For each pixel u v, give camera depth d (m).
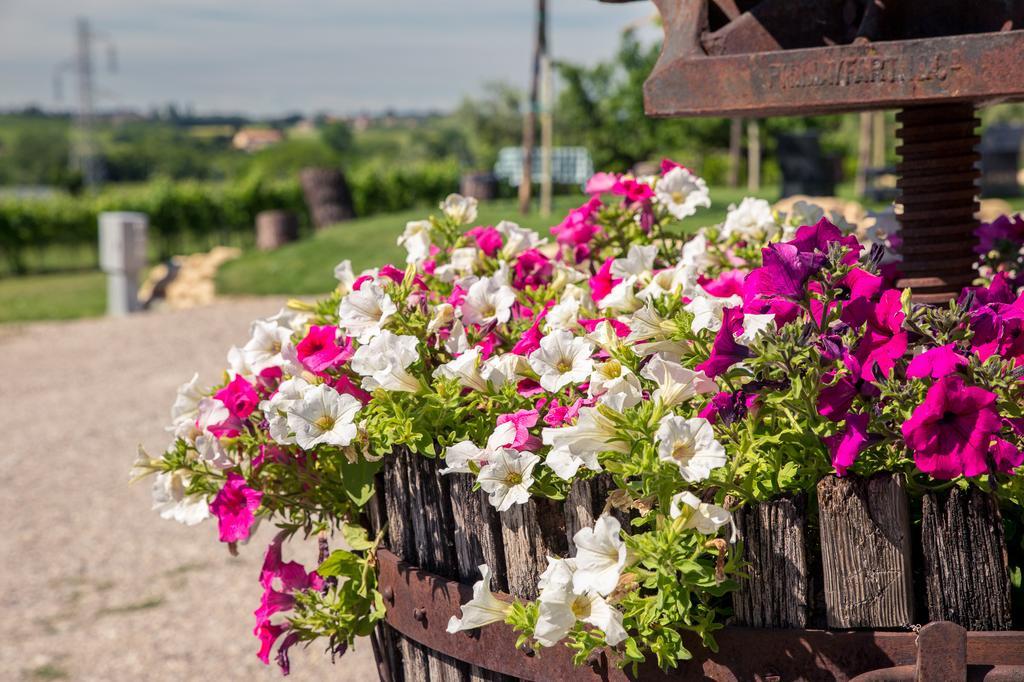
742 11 1.82
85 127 70.38
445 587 1.62
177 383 8.88
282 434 1.68
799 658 1.40
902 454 1.39
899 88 1.53
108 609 4.74
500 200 21.80
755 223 2.32
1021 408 1.37
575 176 22.91
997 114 31.97
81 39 69.94
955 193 1.90
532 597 1.54
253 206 22.69
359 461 1.70
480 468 1.54
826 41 1.73
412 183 23.28
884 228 2.38
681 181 2.37
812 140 14.02
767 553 1.41
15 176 106.56
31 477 6.71
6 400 8.92
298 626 1.85
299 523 1.94
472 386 1.67
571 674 1.50
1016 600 1.43
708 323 1.54
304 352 1.79
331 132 111.38
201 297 13.37
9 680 4.05
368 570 1.79
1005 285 1.56
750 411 1.45
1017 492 1.38
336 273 2.21
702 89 1.66
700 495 1.45
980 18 1.66
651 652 1.46
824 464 1.43
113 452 7.13
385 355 1.67
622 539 1.43
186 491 1.93
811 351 1.37
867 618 1.38
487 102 42.94
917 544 1.43
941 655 1.33
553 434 1.38
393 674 1.88
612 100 22.03
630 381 1.53
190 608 4.68
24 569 5.24
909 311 1.38
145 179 95.75
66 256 22.45
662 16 1.78
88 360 10.27
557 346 1.59
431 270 2.27
